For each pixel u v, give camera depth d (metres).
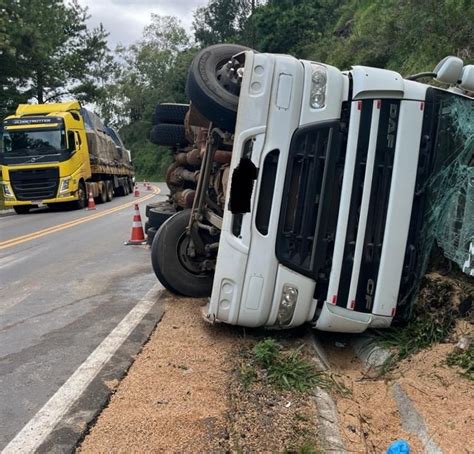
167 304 5.60
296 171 4.10
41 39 31.55
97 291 6.47
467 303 4.23
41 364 4.17
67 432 3.11
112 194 25.23
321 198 4.08
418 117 4.11
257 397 3.52
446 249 4.32
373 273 4.13
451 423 3.19
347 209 4.07
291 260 4.11
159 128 7.47
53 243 10.59
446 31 11.05
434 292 4.29
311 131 4.06
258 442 3.00
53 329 5.06
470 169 4.28
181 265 5.62
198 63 4.77
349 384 3.95
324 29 33.31
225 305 4.22
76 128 19.25
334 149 4.08
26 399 3.57
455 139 4.27
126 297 6.11
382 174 4.09
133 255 8.88
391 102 4.09
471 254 4.28
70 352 4.41
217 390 3.60
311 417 3.28
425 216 4.18
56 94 38.19
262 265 4.12
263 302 4.15
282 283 4.14
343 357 4.52
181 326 4.88
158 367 3.98
